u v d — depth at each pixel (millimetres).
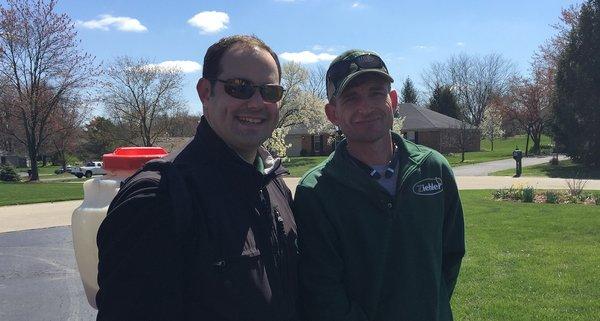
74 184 27000
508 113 54375
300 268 2283
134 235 1549
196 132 1894
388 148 2508
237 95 1842
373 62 2402
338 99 2432
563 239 8289
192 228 1606
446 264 2666
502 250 7574
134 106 47938
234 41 1914
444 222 2592
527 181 21000
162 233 1551
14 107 34750
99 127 54219
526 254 7270
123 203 1569
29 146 35312
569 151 29656
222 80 1857
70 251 8508
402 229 2322
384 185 2410
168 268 1555
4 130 38656
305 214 2336
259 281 1693
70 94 35844
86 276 2219
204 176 1710
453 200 2580
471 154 51719
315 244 2303
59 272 7051
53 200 17438
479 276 6199
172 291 1564
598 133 28141
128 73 47375
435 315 2344
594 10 28516
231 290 1613
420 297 2312
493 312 5012
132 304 1533
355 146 2469
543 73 50781
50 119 37406
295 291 2023
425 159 2486
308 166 38875
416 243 2332
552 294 5477
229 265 1628
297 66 49531
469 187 18906
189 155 1785
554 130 30906
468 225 9844
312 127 52219
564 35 37750
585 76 28234
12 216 13359
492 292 5594
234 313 1612
